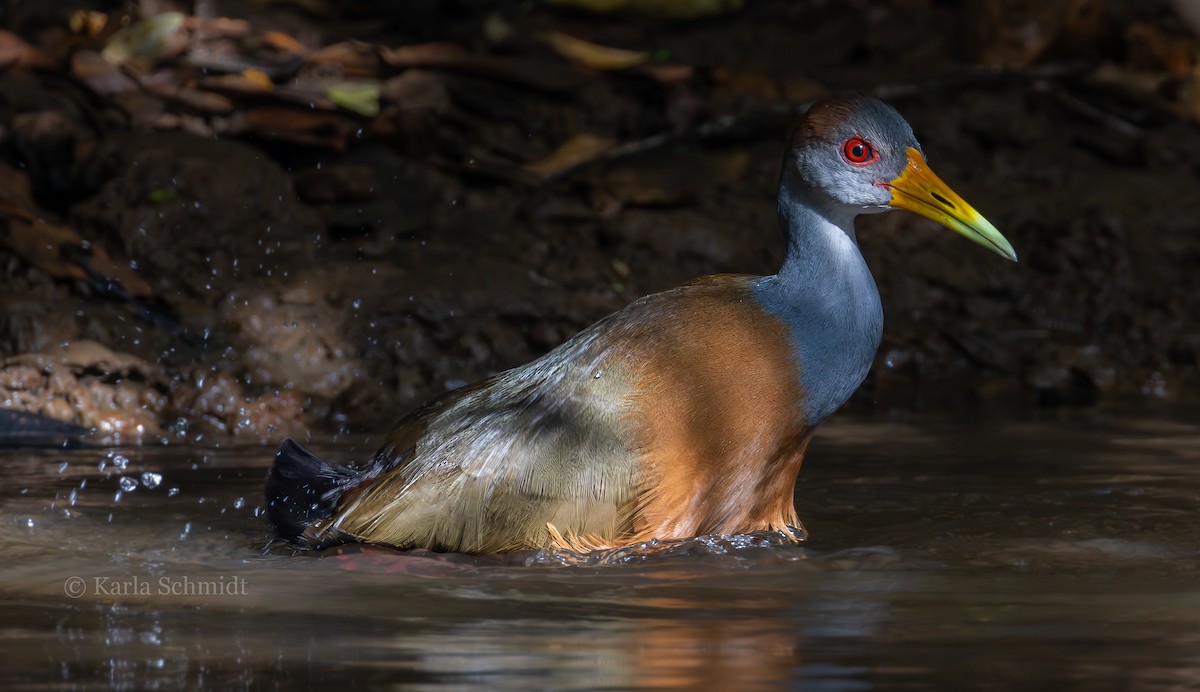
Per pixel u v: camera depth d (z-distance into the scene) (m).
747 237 15.69
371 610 7.28
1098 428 12.12
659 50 18.75
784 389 8.55
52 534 8.75
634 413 8.38
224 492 9.81
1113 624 7.03
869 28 19.69
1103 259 15.98
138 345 12.93
